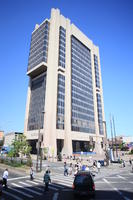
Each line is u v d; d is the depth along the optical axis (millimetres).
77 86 82688
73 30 89625
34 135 68375
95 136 85062
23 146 37469
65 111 71500
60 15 84375
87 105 86500
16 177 22375
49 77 70438
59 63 75625
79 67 88125
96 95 97188
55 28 79062
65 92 74500
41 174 24812
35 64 77625
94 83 97188
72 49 86000
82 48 95812
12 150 36469
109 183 17734
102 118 95188
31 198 11883
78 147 78312
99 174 25609
